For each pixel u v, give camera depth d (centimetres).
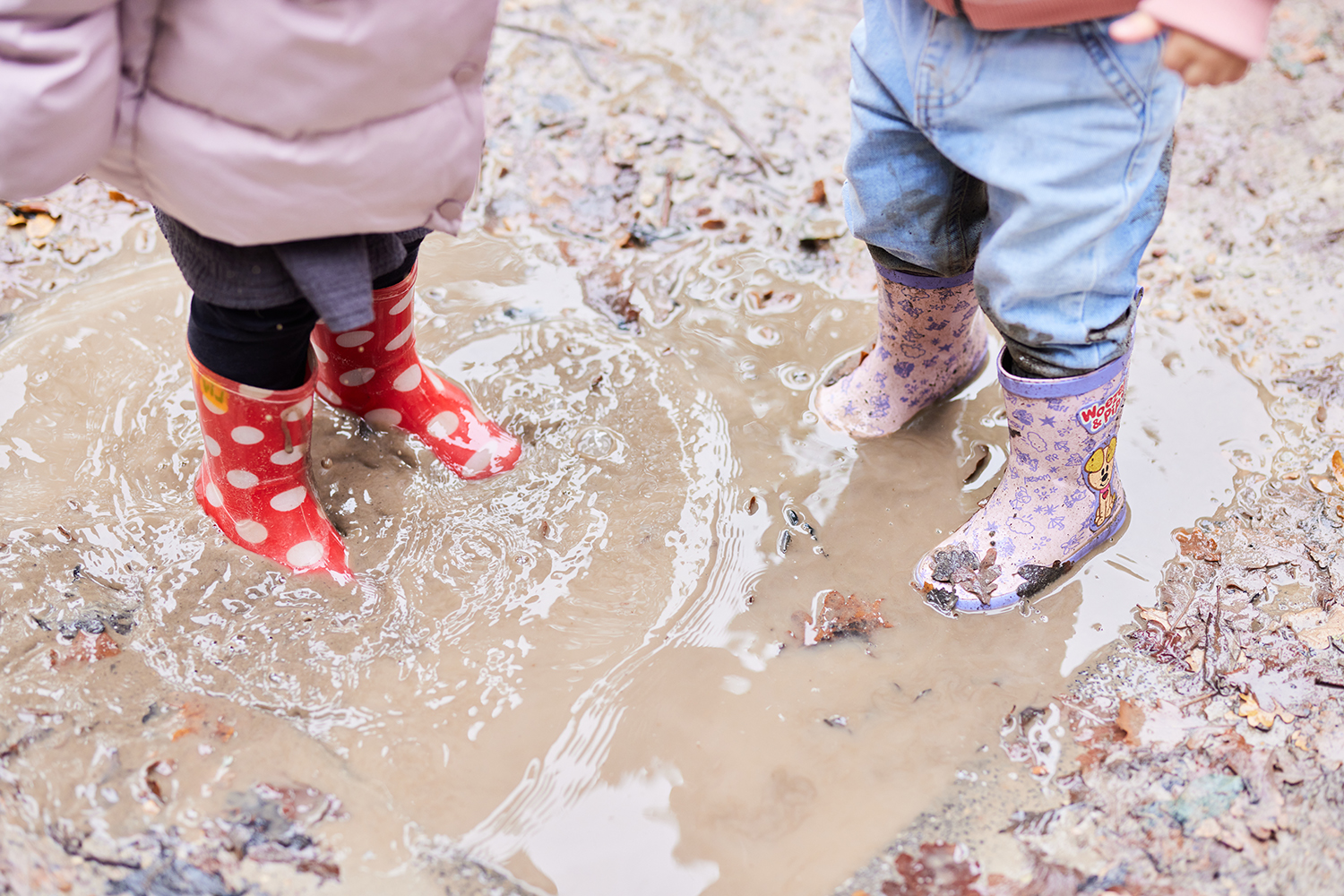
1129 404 235
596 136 306
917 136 176
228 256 154
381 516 206
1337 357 246
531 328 250
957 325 217
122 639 182
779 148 306
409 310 205
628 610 194
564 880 158
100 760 165
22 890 146
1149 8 135
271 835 159
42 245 262
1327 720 177
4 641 179
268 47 130
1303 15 353
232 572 192
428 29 139
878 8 170
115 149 142
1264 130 310
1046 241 161
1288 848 159
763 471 221
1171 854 160
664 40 343
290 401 182
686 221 283
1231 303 259
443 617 191
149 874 152
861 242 279
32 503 202
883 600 199
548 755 173
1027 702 183
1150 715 180
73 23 123
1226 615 195
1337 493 216
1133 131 151
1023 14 144
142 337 239
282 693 178
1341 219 281
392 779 168
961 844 163
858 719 180
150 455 214
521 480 216
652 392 236
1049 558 198
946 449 228
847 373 243
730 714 180
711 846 163
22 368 229
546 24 345
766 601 198
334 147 141
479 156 162
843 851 162
